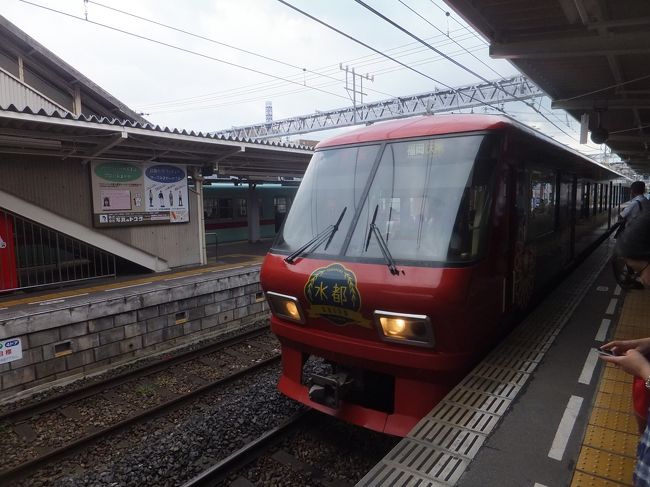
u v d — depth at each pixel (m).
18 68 12.45
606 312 5.54
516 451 2.73
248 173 15.16
